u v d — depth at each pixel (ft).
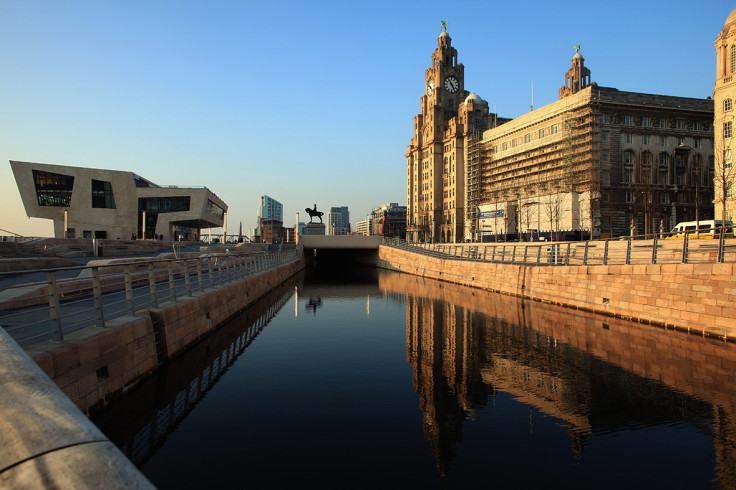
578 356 49.19
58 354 24.62
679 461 25.59
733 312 51.06
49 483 7.73
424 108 428.97
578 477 23.77
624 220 233.96
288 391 37.91
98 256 112.47
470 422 31.42
